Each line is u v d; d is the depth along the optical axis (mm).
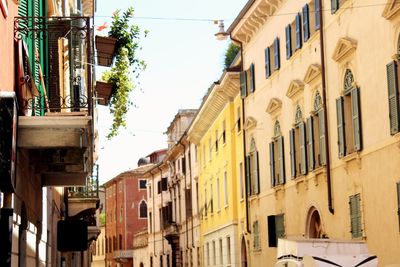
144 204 106750
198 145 62062
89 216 37000
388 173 23922
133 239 105250
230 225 48250
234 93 46781
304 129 32625
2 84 11852
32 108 14898
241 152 45656
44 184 20516
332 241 18781
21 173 14891
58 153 17141
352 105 27016
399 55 22953
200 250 61500
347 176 27609
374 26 24812
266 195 39250
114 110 20922
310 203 31984
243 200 45156
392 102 23375
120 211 108500
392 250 23656
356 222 26750
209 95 50125
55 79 18906
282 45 36094
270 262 38562
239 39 43469
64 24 15766
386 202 24125
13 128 11797
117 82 20188
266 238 39438
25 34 14312
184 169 69125
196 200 63844
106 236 116938
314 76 31016
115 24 18922
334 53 28234
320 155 30688
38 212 19188
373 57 24953
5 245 12109
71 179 20438
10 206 12539
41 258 20062
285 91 35625
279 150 36656
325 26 29781
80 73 23141
